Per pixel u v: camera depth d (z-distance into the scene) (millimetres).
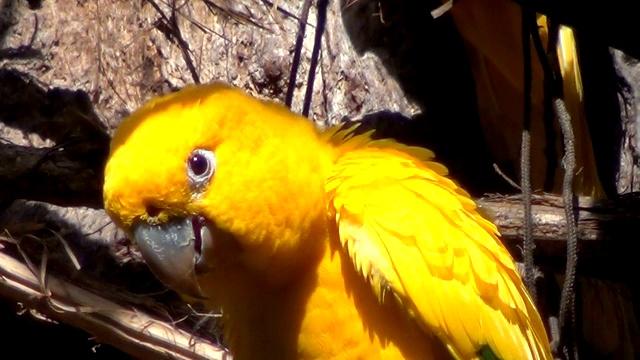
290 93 7414
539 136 8422
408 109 8680
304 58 8602
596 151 8391
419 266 5285
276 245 5305
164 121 5234
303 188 5277
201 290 5723
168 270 5336
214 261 5434
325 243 5430
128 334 6266
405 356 5441
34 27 8789
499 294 5500
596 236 6113
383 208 5352
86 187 6645
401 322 5426
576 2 5973
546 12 6082
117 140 5340
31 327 8000
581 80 8227
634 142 8352
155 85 8570
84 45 8695
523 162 5977
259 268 5418
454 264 5375
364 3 8844
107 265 7715
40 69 8578
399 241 5305
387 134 8492
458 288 5363
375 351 5445
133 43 8688
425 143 8602
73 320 6227
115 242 7766
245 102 5316
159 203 5250
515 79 8422
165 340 6332
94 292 6332
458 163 8609
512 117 8539
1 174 6578
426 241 5328
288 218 5266
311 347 5512
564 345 5988
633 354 7625
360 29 8797
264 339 5688
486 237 5629
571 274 5805
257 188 5203
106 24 8781
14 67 8555
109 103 8492
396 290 5254
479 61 8625
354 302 5414
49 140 8242
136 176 5176
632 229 6059
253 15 8711
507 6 8141
